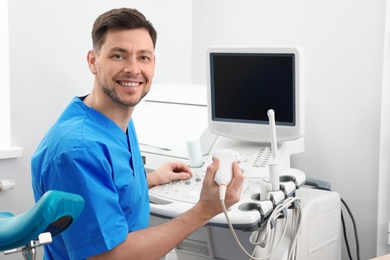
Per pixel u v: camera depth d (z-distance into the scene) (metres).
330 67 2.21
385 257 1.55
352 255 2.24
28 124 2.20
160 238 1.34
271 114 1.67
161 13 2.54
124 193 1.42
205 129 2.09
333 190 2.25
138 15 1.40
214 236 1.86
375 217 2.17
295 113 1.88
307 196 1.95
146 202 1.57
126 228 1.34
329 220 1.98
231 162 1.38
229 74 1.97
